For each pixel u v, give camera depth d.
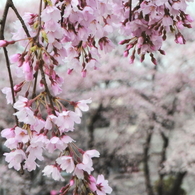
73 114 1.69
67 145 1.75
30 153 1.73
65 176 12.18
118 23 2.48
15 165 1.79
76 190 1.75
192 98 13.00
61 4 1.87
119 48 13.61
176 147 12.41
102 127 14.71
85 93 13.80
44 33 1.69
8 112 12.16
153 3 2.13
